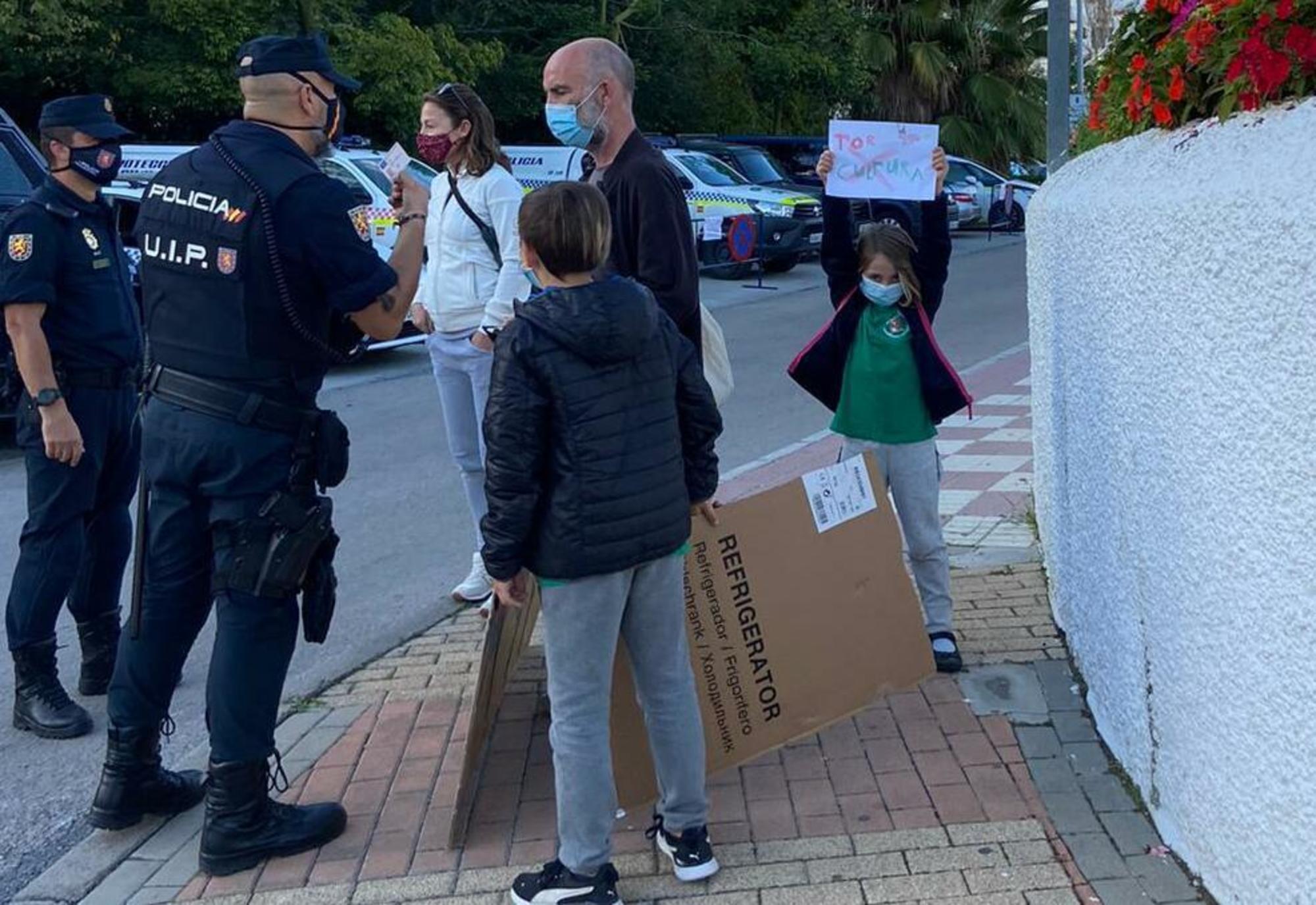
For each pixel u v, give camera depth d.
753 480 7.85
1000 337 13.47
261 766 3.65
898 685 4.18
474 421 5.55
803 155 24.69
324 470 3.61
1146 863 3.35
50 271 4.43
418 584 6.14
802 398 10.37
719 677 3.94
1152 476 3.35
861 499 4.09
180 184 3.53
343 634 5.50
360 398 10.83
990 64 31.38
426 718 4.54
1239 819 2.88
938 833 3.58
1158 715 3.41
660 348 3.26
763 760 4.08
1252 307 2.68
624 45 24.97
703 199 19.09
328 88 3.63
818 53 27.64
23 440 4.62
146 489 3.70
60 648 5.51
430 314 5.41
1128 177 3.71
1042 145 31.67
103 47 17.09
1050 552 5.06
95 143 4.53
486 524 3.15
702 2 25.80
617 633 3.27
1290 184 2.55
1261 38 3.00
